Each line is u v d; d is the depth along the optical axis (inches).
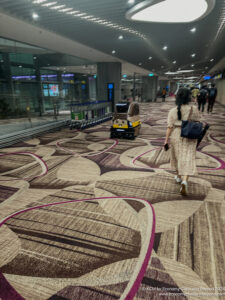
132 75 985.5
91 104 333.1
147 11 183.9
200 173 127.8
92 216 85.4
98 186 113.4
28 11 179.9
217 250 65.7
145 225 79.0
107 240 71.2
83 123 302.0
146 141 216.2
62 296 51.6
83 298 50.9
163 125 313.3
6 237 73.6
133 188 110.3
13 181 122.0
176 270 58.4
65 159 161.0
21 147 200.5
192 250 65.9
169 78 1370.6
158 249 66.5
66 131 285.3
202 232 74.4
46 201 98.2
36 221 82.6
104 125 333.7
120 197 100.9
